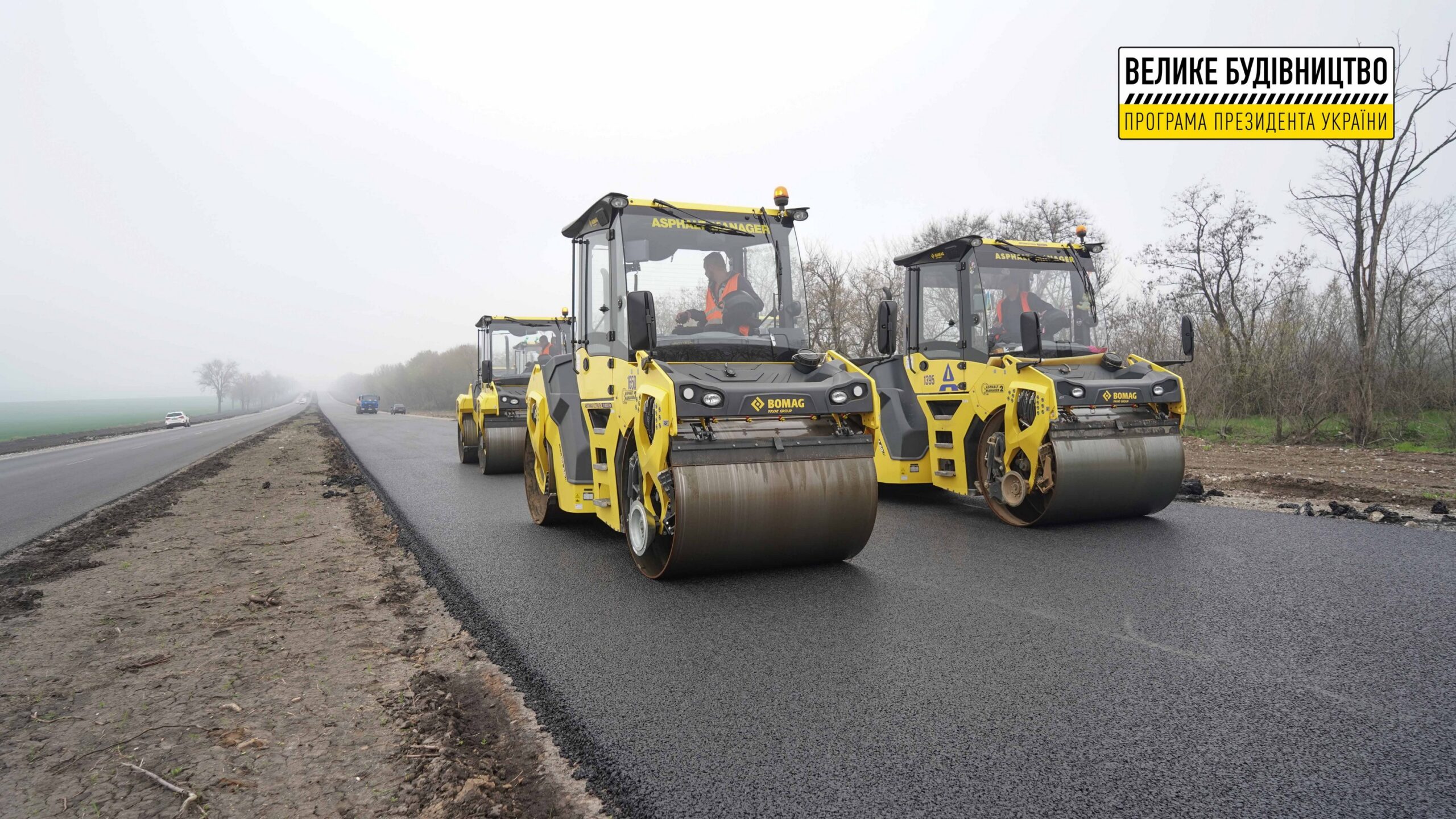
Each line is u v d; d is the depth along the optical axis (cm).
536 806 243
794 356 555
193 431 4559
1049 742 270
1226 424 1523
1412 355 1348
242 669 372
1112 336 1622
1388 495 783
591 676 346
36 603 513
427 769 269
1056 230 2353
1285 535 609
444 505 900
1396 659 343
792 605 445
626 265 570
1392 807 227
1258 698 305
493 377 1332
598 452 622
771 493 484
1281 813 224
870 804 233
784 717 296
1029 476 671
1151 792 237
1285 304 1520
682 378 480
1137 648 364
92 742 296
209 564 621
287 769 271
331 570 582
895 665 347
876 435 519
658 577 511
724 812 231
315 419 4959
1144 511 682
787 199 617
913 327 831
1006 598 451
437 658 383
